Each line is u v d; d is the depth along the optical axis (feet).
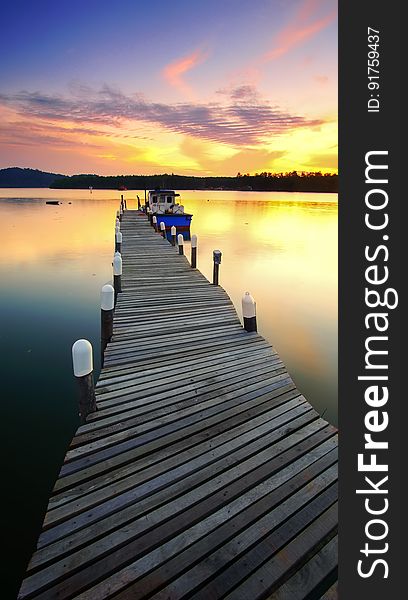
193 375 14.73
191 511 8.41
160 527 7.99
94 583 6.88
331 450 10.64
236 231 88.33
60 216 114.83
